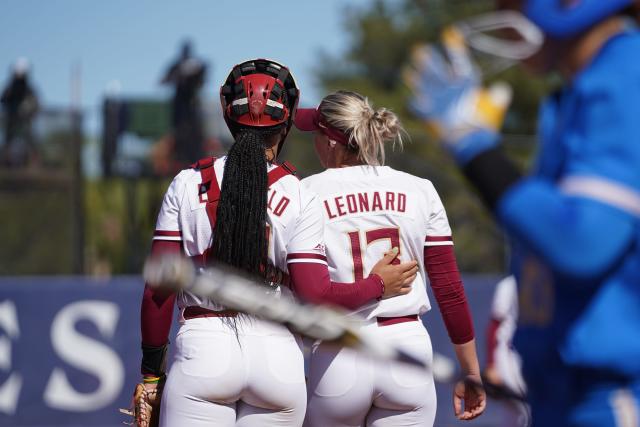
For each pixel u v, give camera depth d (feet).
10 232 136.05
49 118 137.59
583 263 21.40
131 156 141.59
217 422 38.37
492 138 22.61
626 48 22.86
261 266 39.47
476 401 46.50
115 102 140.15
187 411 38.24
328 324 24.47
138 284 98.32
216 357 37.93
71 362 96.53
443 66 22.86
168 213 40.22
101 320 97.40
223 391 38.01
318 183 44.80
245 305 23.58
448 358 98.12
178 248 40.27
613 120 22.25
